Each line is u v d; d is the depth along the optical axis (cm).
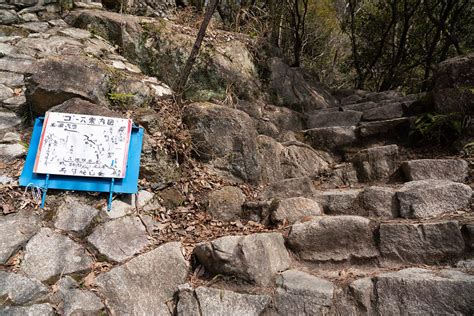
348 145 378
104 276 205
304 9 712
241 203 289
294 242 237
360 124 391
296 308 191
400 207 246
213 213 276
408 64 775
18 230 211
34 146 254
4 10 438
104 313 192
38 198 234
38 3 471
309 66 799
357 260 220
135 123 295
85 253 215
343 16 884
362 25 794
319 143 393
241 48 474
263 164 329
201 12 539
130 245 229
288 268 226
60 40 389
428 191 243
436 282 176
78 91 288
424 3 643
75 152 251
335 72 880
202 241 245
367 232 225
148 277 212
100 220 234
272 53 530
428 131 322
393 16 701
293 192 296
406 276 186
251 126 328
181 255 229
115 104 310
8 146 264
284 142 372
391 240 216
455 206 232
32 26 423
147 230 246
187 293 202
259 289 204
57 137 254
